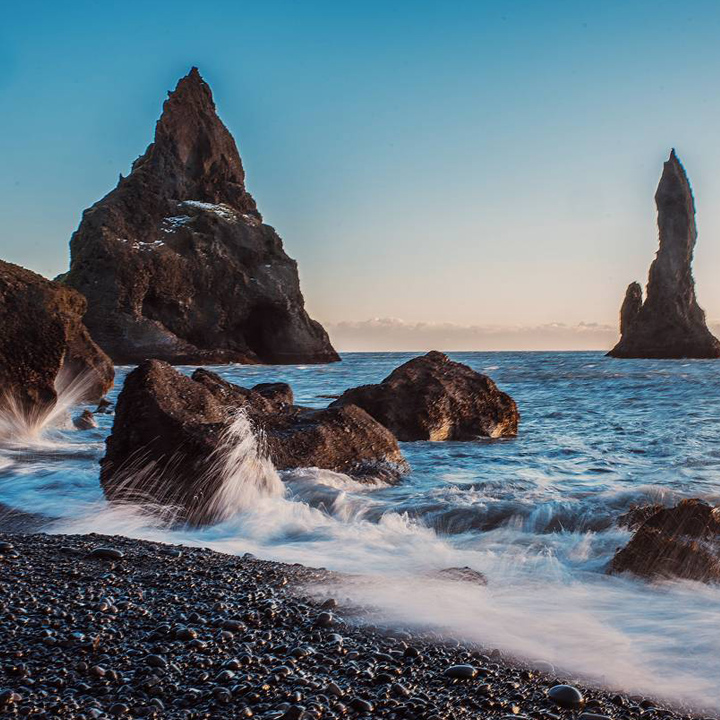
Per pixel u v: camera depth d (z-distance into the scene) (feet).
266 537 19.35
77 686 9.05
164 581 13.33
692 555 14.96
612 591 14.02
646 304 295.89
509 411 42.55
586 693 9.37
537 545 17.76
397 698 9.03
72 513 22.16
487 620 12.01
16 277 41.60
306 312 272.31
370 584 13.76
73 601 11.96
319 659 10.12
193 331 243.19
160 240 239.71
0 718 8.18
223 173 289.53
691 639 11.32
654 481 27.37
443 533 19.57
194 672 9.53
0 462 30.73
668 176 294.87
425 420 40.22
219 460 22.47
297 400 70.74
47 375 40.96
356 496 24.14
